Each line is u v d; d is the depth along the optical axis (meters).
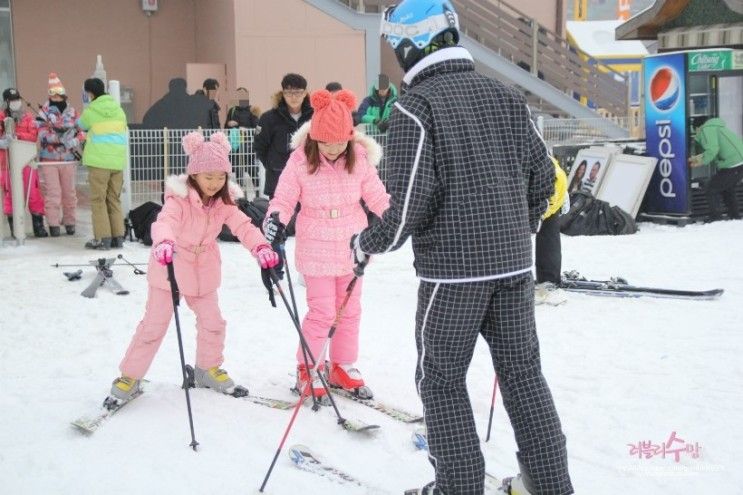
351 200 3.97
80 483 3.20
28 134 8.99
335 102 3.74
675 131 9.77
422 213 2.62
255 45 12.95
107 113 8.16
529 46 13.91
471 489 2.69
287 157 6.87
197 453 3.46
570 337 5.16
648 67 9.98
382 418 3.83
